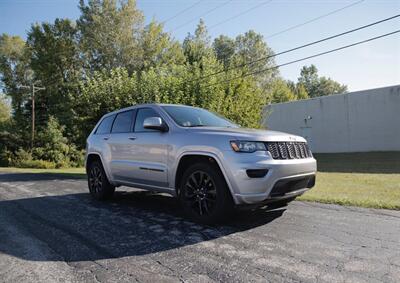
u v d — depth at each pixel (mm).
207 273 3201
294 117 32438
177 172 5199
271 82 60188
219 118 6227
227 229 4637
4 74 50250
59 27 43031
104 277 3184
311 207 5922
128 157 6152
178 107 6008
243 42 62406
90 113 18031
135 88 18141
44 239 4410
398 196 7004
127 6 40562
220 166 4531
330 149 29438
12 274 3309
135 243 4164
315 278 3023
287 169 4508
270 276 3090
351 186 9078
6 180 12812
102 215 5734
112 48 40281
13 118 44375
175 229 4723
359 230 4469
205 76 19078
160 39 42344
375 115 26344
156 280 3080
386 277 3018
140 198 7363
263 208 5801
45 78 43156
